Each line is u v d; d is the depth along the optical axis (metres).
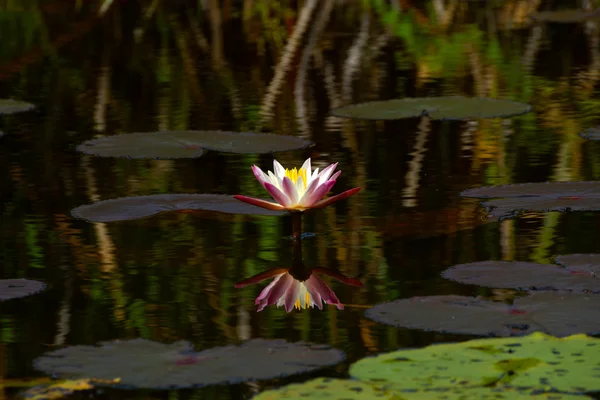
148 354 4.09
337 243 5.96
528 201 6.48
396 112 9.79
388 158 8.20
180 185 7.36
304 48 14.62
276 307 4.89
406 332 4.50
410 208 6.68
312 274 5.41
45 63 13.66
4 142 9.01
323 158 8.23
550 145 8.48
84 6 19.44
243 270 5.49
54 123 9.88
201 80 12.26
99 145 8.41
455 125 9.53
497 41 15.09
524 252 5.62
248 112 10.27
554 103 10.49
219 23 17.19
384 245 5.90
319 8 19.20
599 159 7.89
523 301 4.64
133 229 6.35
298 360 3.99
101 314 4.80
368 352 4.25
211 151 8.59
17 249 5.88
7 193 7.18
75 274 5.43
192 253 5.82
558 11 17.98
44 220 6.49
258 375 3.82
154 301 5.00
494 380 3.70
